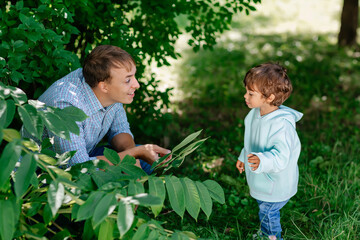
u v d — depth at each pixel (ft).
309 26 31.94
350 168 11.98
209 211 6.48
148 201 5.64
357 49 25.13
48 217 6.13
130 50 11.33
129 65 8.10
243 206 11.02
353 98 18.35
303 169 12.27
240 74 21.04
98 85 8.29
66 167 7.63
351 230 9.26
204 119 16.65
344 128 15.76
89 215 5.62
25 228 6.03
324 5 37.91
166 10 12.31
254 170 8.11
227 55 24.44
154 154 9.12
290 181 8.70
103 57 8.00
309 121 16.37
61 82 8.52
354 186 11.17
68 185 5.91
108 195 5.75
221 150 13.82
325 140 14.83
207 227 9.97
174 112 16.57
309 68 21.67
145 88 13.30
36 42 9.29
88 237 6.29
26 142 5.97
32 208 6.35
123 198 5.74
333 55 24.11
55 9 9.53
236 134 15.26
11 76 8.66
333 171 12.41
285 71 8.39
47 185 7.30
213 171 12.69
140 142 14.24
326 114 16.87
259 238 9.16
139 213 6.88
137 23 12.61
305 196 11.04
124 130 9.98
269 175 8.60
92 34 11.76
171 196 6.38
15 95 6.32
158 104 17.42
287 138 8.23
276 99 8.29
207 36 13.75
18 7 8.91
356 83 20.17
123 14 12.29
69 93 8.25
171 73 21.34
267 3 38.11
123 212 5.54
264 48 25.70
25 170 5.49
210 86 19.67
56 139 8.07
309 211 10.58
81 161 8.19
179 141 14.42
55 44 9.20
